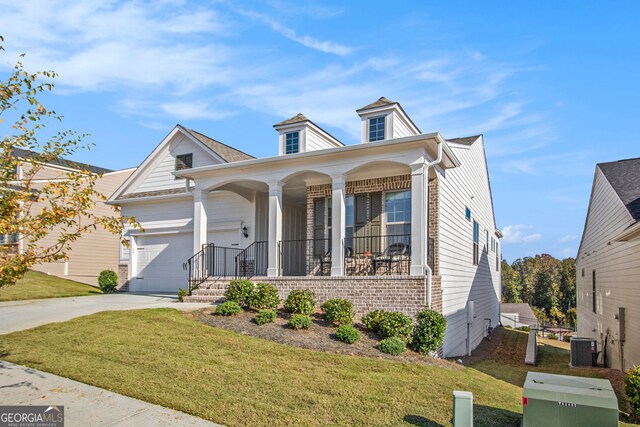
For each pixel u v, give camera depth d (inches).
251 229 619.5
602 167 626.5
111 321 376.2
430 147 451.8
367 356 342.3
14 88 231.9
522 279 3112.7
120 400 227.5
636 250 450.0
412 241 432.5
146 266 721.6
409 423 220.8
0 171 235.8
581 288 885.2
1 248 224.5
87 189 245.0
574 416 200.1
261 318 390.0
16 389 237.0
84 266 942.4
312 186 565.6
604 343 624.7
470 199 701.9
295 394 247.9
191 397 233.6
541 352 699.4
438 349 433.7
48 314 428.1
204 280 547.5
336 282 452.8
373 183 523.2
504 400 283.7
